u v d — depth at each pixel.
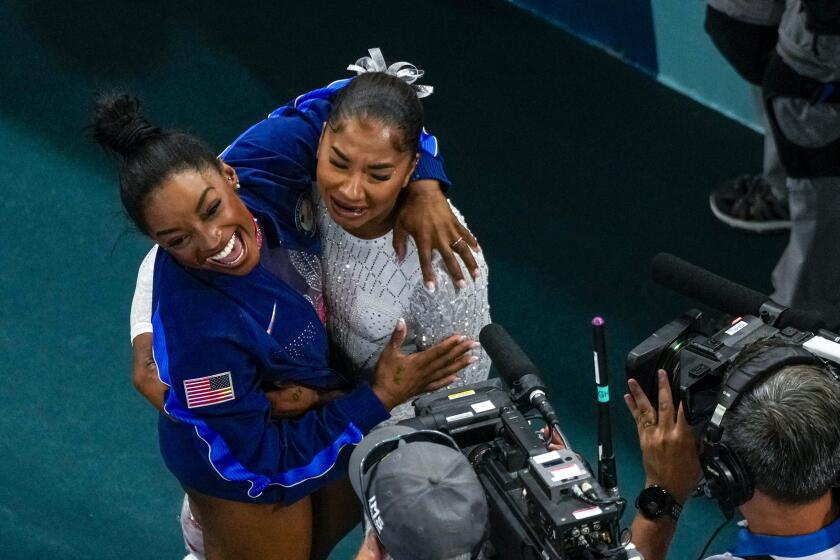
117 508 15.37
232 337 9.27
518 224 20.05
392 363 9.97
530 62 23.39
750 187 20.22
